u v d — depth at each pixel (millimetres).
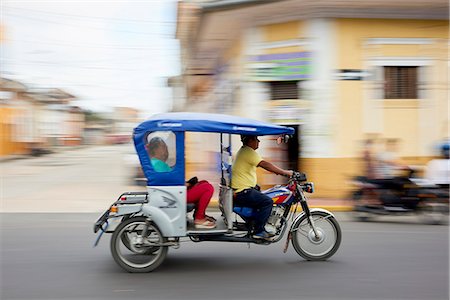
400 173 8672
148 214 5297
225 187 5703
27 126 30516
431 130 10984
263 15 10867
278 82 11117
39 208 10227
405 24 10844
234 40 11891
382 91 10922
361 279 5133
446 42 10922
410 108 10977
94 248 6461
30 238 7117
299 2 10383
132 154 14812
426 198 8320
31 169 20156
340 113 10820
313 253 5926
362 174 9703
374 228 8031
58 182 15180
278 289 4801
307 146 10867
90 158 27672
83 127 50562
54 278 5133
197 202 5598
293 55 10867
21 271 5391
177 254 6156
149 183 5348
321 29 10719
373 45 10805
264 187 11047
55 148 36719
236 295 4617
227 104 12461
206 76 15445
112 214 5344
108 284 4938
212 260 5879
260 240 5637
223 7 10516
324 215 5910
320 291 4742
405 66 10953
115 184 14594
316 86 10797
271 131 5500
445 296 4613
